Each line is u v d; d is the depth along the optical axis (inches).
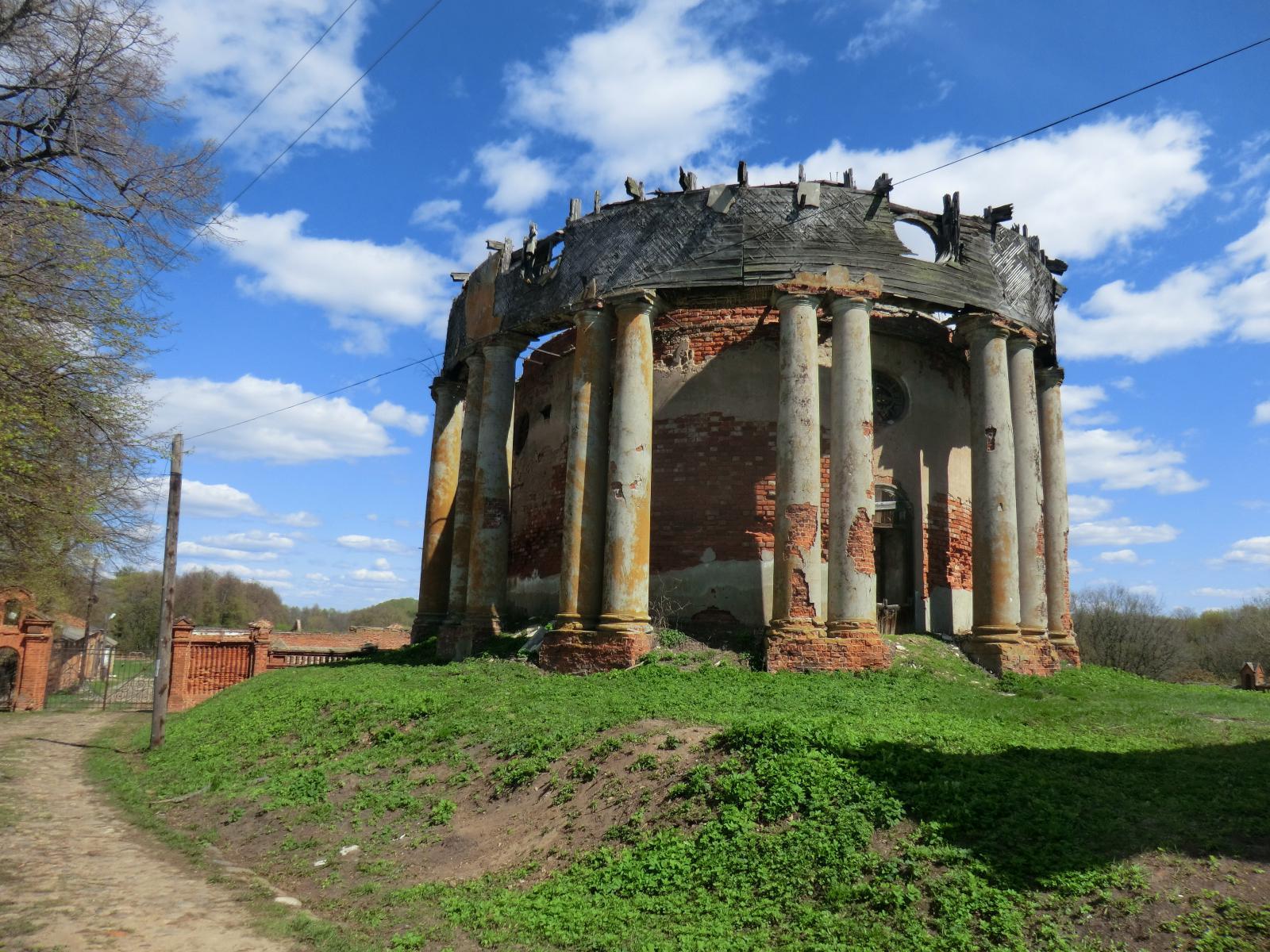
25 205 486.9
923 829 300.5
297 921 312.0
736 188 719.1
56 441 502.0
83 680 1469.0
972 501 723.4
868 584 644.7
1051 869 270.7
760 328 784.9
